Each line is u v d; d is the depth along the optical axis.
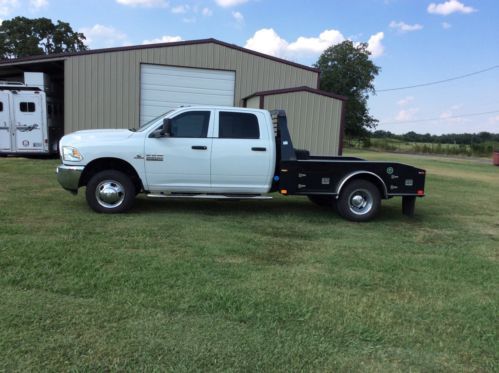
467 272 5.32
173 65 17.34
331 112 15.44
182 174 7.65
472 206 10.40
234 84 17.94
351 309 4.09
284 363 3.16
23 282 4.31
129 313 3.78
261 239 6.36
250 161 7.74
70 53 16.38
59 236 5.91
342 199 7.97
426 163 27.53
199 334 3.49
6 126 16.20
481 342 3.60
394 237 6.96
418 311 4.12
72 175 7.44
